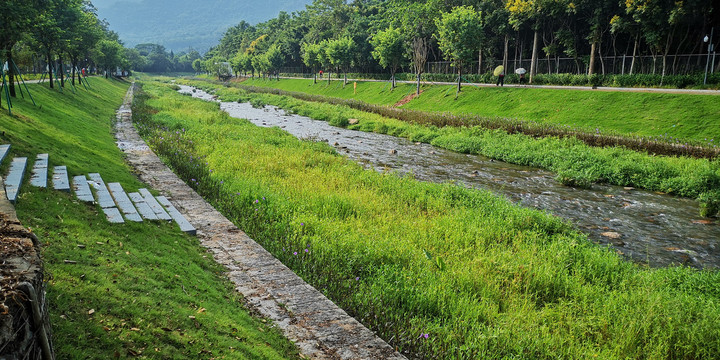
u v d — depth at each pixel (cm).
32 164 881
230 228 841
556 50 3916
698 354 558
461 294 670
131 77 12062
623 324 607
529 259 800
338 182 1305
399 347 532
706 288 742
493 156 2055
